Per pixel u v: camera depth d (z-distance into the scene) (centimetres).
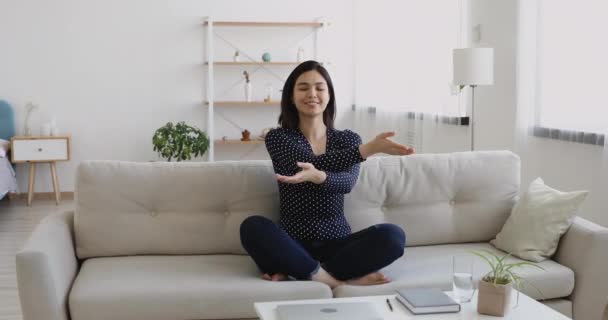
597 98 336
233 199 264
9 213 569
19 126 641
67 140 610
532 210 256
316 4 683
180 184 262
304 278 230
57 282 213
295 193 246
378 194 272
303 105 255
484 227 278
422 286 227
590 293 236
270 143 256
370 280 229
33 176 612
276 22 660
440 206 278
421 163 278
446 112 489
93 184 257
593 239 235
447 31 482
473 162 281
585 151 349
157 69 659
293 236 246
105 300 213
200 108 668
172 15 657
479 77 374
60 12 638
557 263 247
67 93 646
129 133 659
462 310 183
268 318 178
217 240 262
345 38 695
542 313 181
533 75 386
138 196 259
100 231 255
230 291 218
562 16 363
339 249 242
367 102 653
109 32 648
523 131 390
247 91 658
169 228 260
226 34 674
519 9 383
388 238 228
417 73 530
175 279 227
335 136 263
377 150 231
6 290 344
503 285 177
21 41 635
